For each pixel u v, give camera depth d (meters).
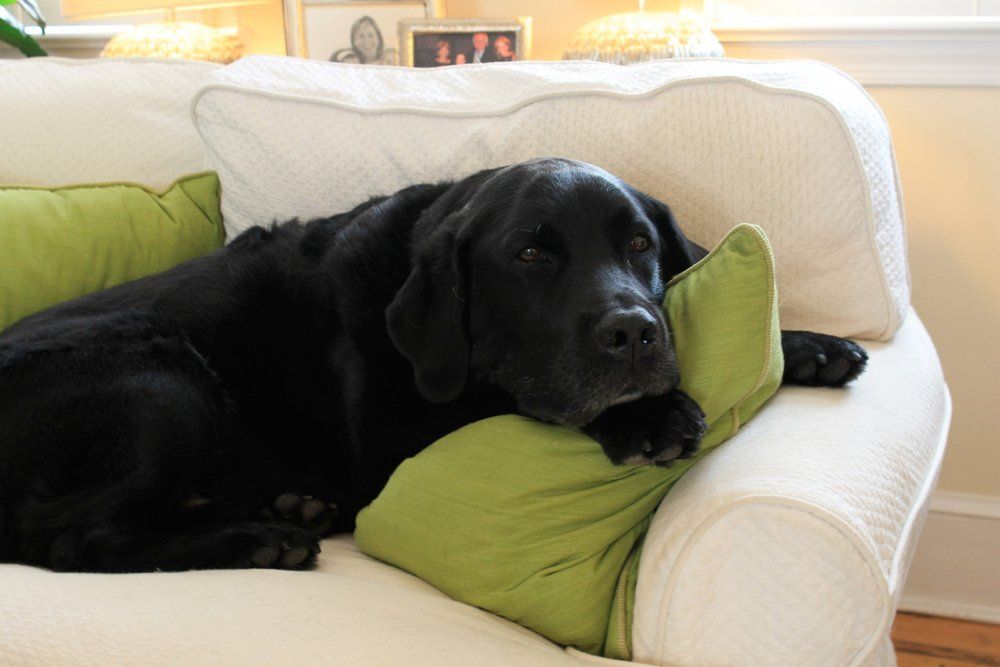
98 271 1.75
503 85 1.75
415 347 1.39
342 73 1.86
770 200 1.59
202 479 1.51
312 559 1.33
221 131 1.84
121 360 1.45
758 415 1.32
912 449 1.28
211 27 2.80
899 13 2.43
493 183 1.41
